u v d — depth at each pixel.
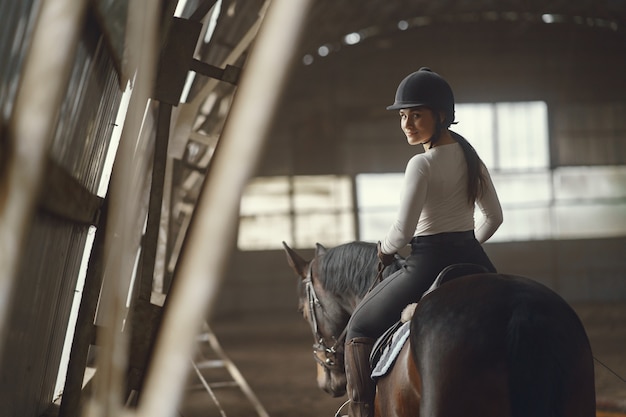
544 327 1.82
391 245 2.34
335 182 21.11
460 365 1.86
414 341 2.01
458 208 2.37
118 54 2.70
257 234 21.05
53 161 2.19
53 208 2.24
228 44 7.52
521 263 20.70
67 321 3.60
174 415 0.58
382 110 21.17
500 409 1.82
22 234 0.59
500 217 2.54
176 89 2.99
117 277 0.75
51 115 0.62
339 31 20.75
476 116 20.97
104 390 0.70
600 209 20.75
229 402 7.72
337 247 2.95
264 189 21.11
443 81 2.43
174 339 0.58
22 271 2.25
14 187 0.59
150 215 2.99
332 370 3.09
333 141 21.12
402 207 2.30
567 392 1.80
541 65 21.05
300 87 21.19
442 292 2.05
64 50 0.63
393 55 21.25
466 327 1.89
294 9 0.59
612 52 21.02
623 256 20.64
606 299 20.58
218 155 0.60
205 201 0.59
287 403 7.96
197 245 0.59
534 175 20.80
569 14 20.80
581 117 20.94
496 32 21.09
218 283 0.59
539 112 20.94
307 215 21.06
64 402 2.82
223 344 14.27
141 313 2.90
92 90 2.60
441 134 2.42
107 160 3.71
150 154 5.90
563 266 20.64
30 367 2.79
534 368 1.78
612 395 7.77
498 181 20.81
